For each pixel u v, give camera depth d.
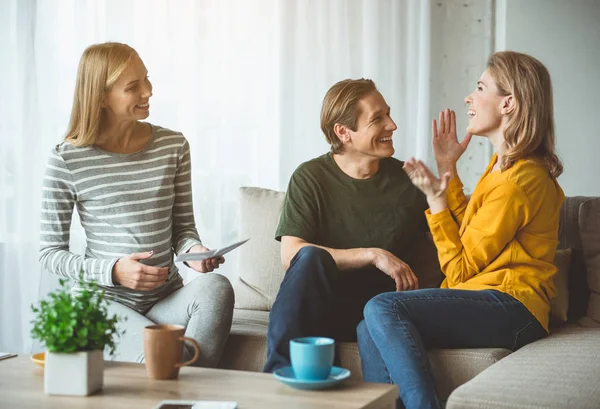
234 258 3.53
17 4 3.46
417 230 2.52
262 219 2.72
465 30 3.83
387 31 3.69
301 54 3.63
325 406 1.39
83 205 2.37
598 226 2.43
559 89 3.76
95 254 2.37
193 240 2.44
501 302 2.09
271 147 3.63
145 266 2.17
